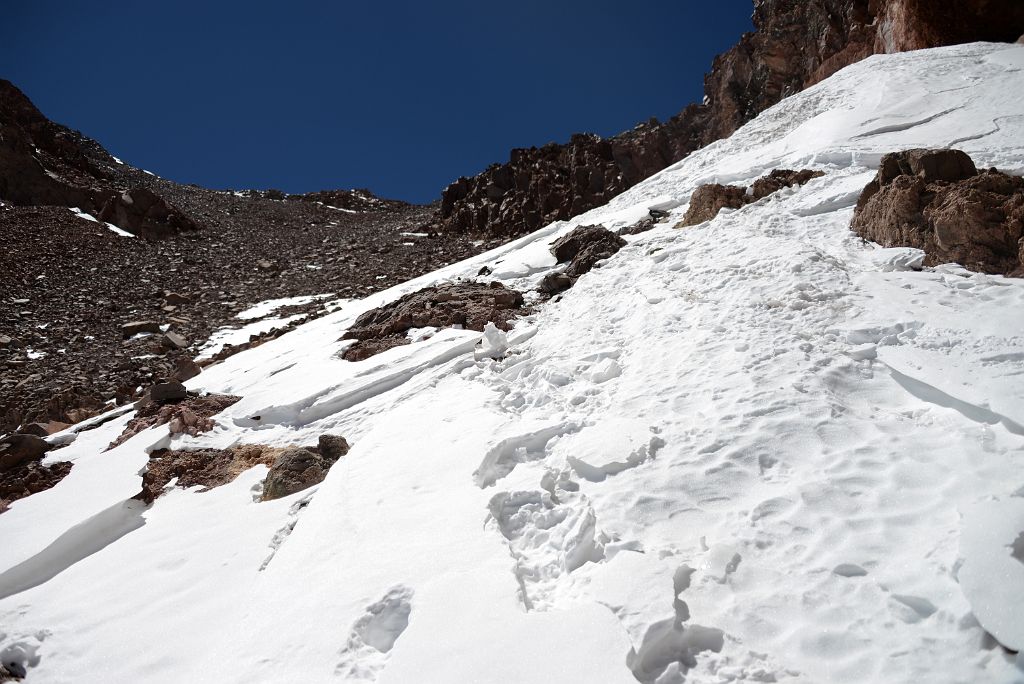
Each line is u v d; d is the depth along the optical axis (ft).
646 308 36.17
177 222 115.55
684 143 133.80
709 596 14.84
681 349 29.04
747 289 33.55
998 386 19.06
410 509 21.26
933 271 30.55
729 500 18.21
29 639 19.85
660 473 20.01
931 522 15.40
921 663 12.20
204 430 34.09
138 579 22.26
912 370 21.74
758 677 12.72
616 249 53.11
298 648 15.89
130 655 18.43
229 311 74.84
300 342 51.65
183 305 76.89
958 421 18.95
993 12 86.17
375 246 115.96
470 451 24.43
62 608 21.30
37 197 112.78
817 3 120.67
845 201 43.80
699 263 40.98
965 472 16.63
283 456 27.61
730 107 129.80
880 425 19.88
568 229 77.77
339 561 19.13
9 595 23.59
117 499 28.04
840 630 13.33
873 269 32.53
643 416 23.82
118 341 64.54
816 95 87.40
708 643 13.84
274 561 20.34
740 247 41.32
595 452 21.71
